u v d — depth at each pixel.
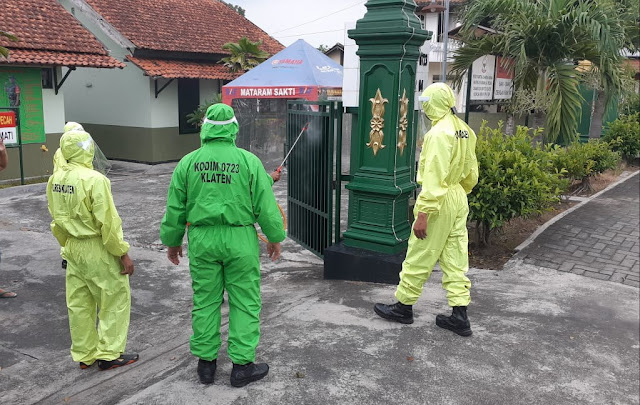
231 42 18.11
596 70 9.93
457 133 4.05
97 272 3.72
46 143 12.52
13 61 10.98
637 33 10.90
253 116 14.61
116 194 11.03
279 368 3.69
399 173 5.43
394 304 4.55
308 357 3.84
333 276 5.72
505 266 6.07
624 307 4.91
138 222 8.68
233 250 3.32
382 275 5.43
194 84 16.61
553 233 7.38
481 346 4.05
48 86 12.52
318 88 12.19
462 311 4.20
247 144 14.75
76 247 3.69
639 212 8.70
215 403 3.28
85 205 3.57
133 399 3.32
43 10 13.12
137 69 15.23
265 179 3.37
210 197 3.28
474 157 4.32
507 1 9.27
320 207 5.97
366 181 5.48
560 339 4.21
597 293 5.27
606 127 13.92
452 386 3.50
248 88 12.84
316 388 3.45
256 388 3.44
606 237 7.23
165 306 5.32
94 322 3.92
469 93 9.83
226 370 3.68
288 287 5.65
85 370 3.94
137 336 4.62
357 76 5.78
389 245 5.47
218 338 3.49
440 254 4.20
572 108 9.43
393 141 5.29
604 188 10.91
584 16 8.67
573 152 9.45
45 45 11.98
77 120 16.61
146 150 15.56
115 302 3.86
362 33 5.20
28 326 4.80
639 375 3.73
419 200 3.91
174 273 6.28
